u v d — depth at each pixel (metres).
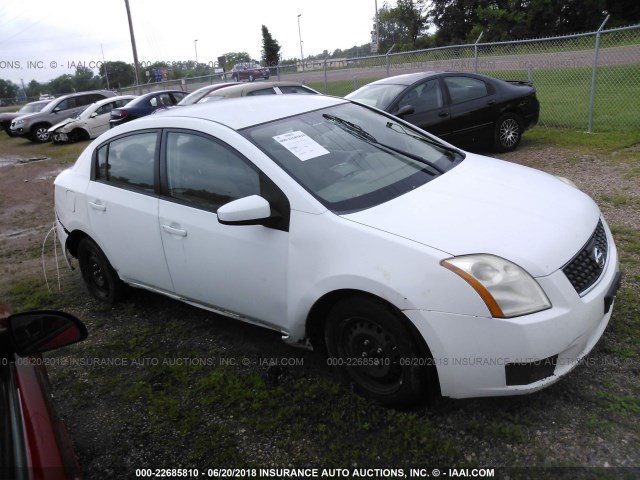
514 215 2.84
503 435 2.62
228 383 3.29
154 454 2.82
